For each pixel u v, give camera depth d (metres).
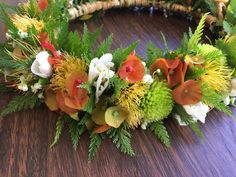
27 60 0.28
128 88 0.27
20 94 0.30
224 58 0.31
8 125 0.28
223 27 0.39
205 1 0.43
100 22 0.45
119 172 0.26
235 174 0.27
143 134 0.29
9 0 0.43
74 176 0.25
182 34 0.44
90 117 0.27
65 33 0.30
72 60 0.28
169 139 0.29
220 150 0.29
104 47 0.29
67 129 0.28
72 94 0.26
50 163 0.26
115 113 0.27
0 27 0.37
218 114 0.32
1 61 0.28
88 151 0.27
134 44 0.28
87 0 0.43
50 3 0.35
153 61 0.30
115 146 0.28
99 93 0.27
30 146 0.27
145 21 0.46
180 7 0.46
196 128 0.29
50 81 0.28
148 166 0.27
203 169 0.27
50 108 0.29
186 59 0.29
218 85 0.30
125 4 0.46
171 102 0.28
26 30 0.31
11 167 0.25
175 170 0.27
